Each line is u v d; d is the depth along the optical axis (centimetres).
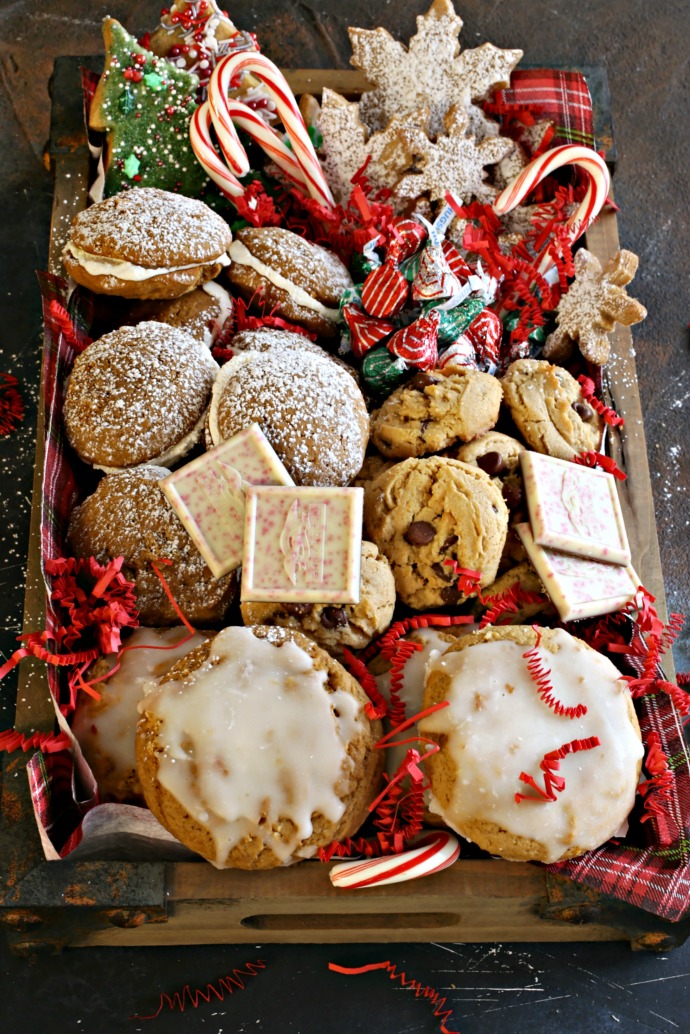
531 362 59
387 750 53
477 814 50
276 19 74
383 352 58
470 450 56
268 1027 56
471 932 56
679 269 73
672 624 56
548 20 77
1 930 56
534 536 55
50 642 52
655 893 51
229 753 49
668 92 76
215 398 55
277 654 51
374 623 53
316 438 53
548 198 65
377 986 57
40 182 71
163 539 53
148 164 61
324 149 63
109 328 59
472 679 51
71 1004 56
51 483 54
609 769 51
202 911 51
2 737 52
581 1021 57
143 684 52
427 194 63
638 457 59
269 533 51
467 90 63
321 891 50
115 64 59
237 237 59
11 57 73
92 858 52
